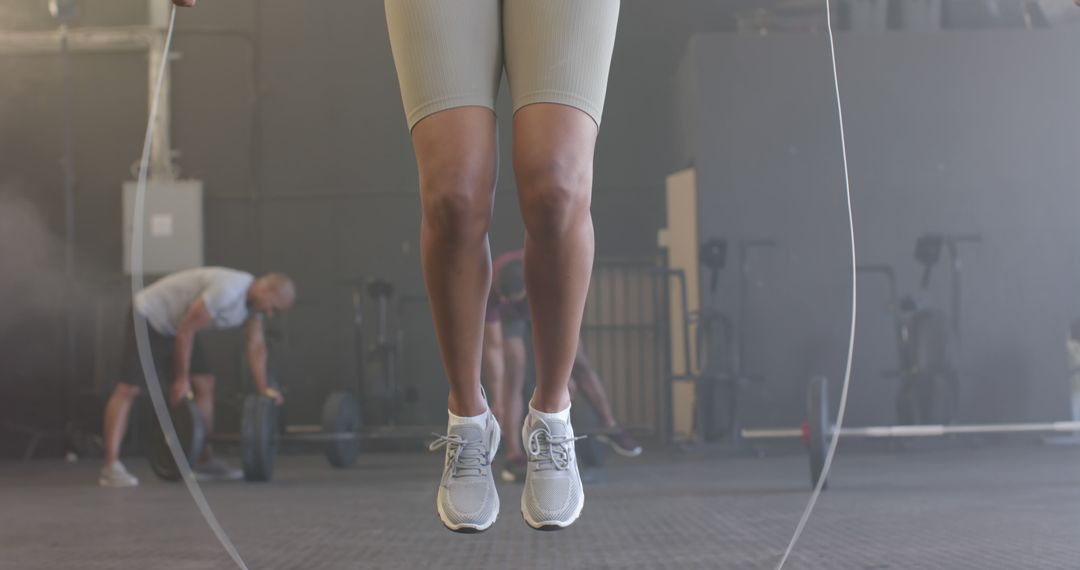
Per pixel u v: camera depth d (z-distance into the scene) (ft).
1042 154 16.83
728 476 11.07
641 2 17.38
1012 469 11.62
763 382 16.57
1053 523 6.97
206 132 18.17
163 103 18.08
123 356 11.82
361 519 7.34
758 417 16.53
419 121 3.32
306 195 18.04
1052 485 9.77
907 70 16.98
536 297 3.47
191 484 4.30
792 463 13.04
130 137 18.25
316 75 18.12
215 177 18.15
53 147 18.31
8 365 17.95
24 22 18.26
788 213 16.97
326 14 18.12
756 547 5.56
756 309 16.79
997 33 16.93
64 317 17.95
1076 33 16.85
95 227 18.25
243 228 18.03
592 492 8.99
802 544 5.86
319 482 11.38
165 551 6.11
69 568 5.51
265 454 11.43
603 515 7.07
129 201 17.79
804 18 17.12
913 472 11.35
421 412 17.43
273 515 7.80
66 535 6.98
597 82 3.34
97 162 18.26
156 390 4.37
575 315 3.50
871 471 11.54
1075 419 15.85
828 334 16.71
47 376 17.98
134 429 17.49
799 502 8.16
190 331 11.76
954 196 16.84
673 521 6.69
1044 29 16.88
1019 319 16.61
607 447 14.80
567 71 3.28
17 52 18.30
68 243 17.97
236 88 18.15
